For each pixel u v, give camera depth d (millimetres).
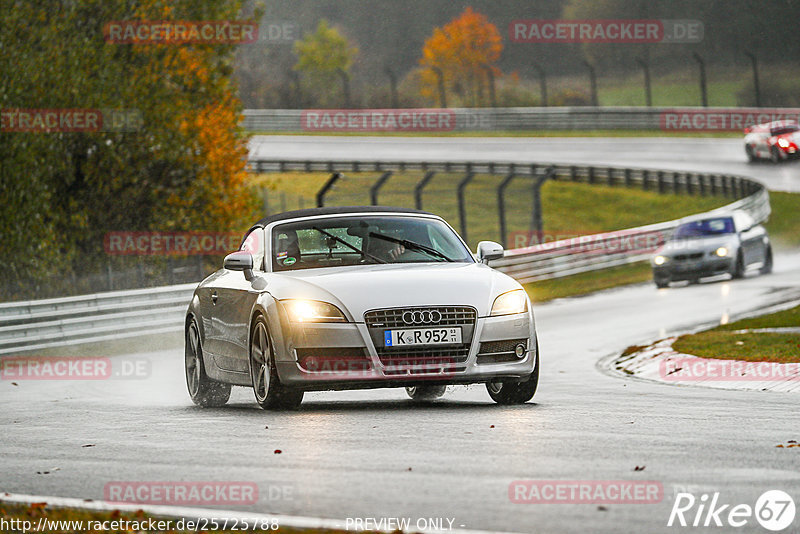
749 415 30703
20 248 92625
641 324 71812
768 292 85562
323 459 23875
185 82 110625
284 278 33875
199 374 38844
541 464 22547
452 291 32562
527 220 175000
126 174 106312
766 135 196875
